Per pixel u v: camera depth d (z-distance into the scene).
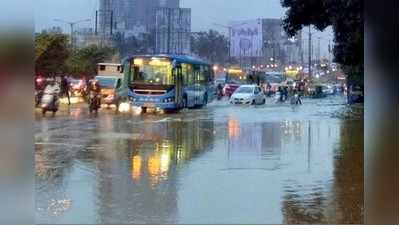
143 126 23.67
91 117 29.08
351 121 26.45
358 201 9.00
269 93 62.31
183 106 34.78
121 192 9.93
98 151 15.51
